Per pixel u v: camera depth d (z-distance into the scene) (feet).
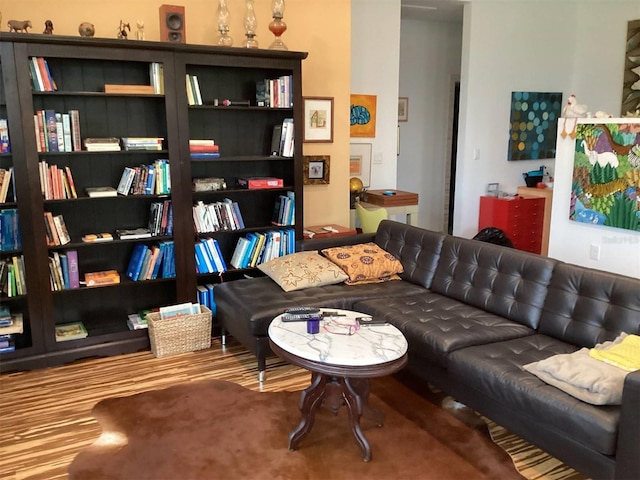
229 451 8.30
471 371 8.38
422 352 9.39
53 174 11.03
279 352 8.32
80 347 11.64
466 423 9.20
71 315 12.49
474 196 21.80
